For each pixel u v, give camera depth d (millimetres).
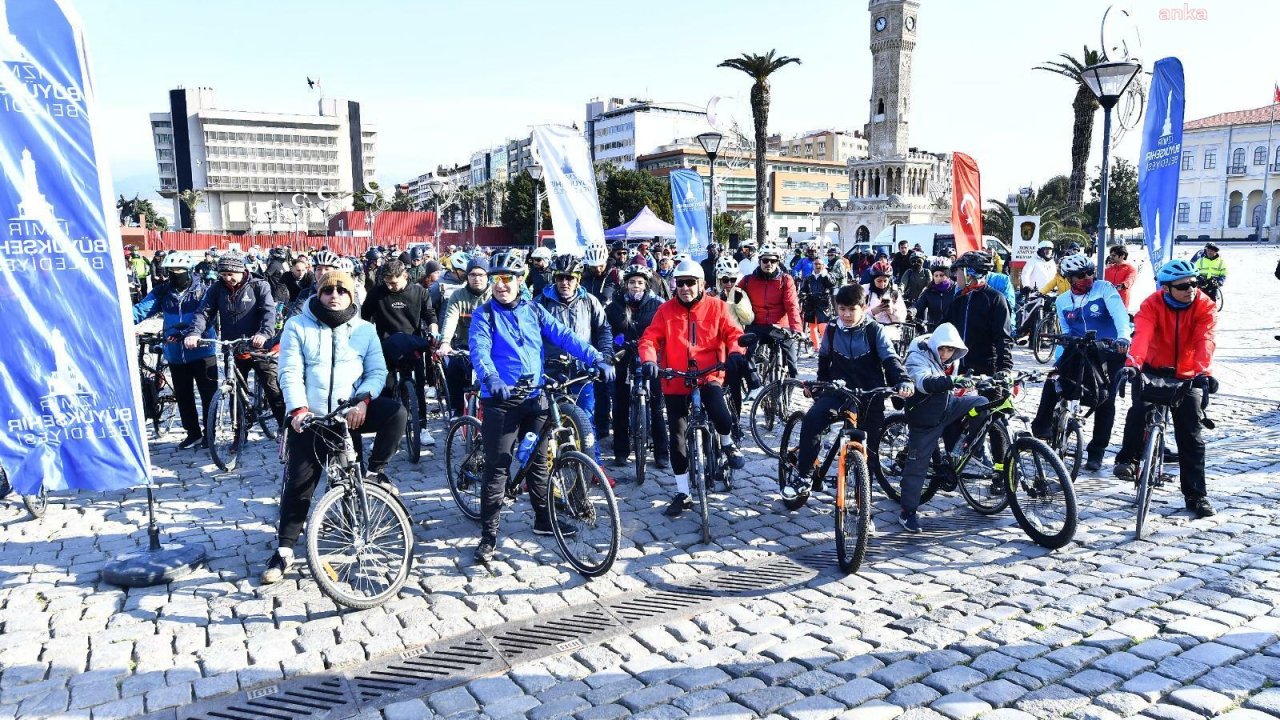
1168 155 9250
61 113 4441
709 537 5598
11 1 4305
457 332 7723
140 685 3729
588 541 5016
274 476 7086
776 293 8703
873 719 3299
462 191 123562
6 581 4906
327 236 80812
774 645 4008
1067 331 7031
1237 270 41000
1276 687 3432
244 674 3818
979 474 5648
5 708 3549
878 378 5523
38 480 4707
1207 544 5191
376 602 4562
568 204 10906
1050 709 3328
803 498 5988
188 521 5977
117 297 4695
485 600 4637
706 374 5711
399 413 5000
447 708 3523
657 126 133500
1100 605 4316
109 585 4840
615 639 4141
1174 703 3338
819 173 126562
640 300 7594
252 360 7453
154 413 8359
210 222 154750
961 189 14109
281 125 157875
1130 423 6203
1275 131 78062
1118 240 73875
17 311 4531
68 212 4535
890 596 4586
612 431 8289
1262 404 9531
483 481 5180
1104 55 8914
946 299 9664
